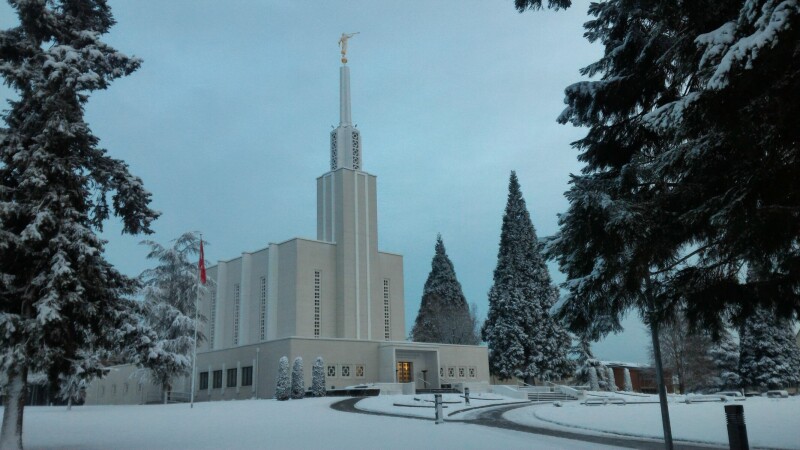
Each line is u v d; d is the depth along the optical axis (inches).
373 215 2165.4
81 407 1464.1
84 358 581.0
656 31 407.8
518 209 2385.6
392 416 963.3
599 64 474.6
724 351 2381.9
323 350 1733.5
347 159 2181.3
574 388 1865.2
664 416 425.1
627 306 451.8
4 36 577.6
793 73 310.5
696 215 387.5
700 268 460.8
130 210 634.2
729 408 444.1
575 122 488.1
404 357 1920.5
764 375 2132.1
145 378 1656.0
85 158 601.3
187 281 1770.4
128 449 544.4
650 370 2792.8
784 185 358.6
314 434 652.7
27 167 549.0
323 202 2155.5
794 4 265.6
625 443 626.8
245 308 2066.9
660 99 456.1
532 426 832.9
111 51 612.4
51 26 601.3
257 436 641.0
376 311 2074.3
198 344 1692.9
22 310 547.8
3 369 511.2
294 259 1948.8
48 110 567.5
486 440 587.8
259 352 1761.8
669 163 400.2
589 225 404.5
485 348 2140.7
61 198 540.4
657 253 417.7
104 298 571.2
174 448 547.8
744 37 302.5
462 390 1820.9
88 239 546.3
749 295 464.1
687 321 489.4
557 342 2251.5
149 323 1621.6
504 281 2316.7
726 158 390.6
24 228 555.2
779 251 387.2
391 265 2196.1
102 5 654.5
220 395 1868.8
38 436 675.4
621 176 423.8
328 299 1990.7
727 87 318.0
